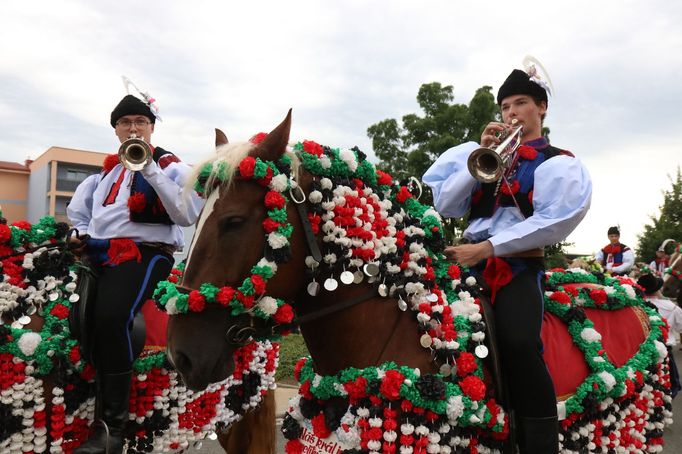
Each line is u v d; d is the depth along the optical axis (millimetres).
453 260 2219
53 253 2707
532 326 2094
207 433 3100
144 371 2756
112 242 2738
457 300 2154
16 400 2408
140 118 3174
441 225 2285
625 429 2512
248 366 3242
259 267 1718
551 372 2250
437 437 1822
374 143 15773
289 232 1760
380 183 2197
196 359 1678
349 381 1898
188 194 1899
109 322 2562
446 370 1955
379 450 1818
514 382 2092
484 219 2480
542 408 2055
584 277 2867
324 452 2012
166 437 2865
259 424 3523
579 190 2162
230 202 1754
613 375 2340
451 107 14891
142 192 2871
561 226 2127
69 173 28047
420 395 1818
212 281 1712
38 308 2602
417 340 2016
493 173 2025
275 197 1748
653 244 26797
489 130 2438
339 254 1919
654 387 2715
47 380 2514
